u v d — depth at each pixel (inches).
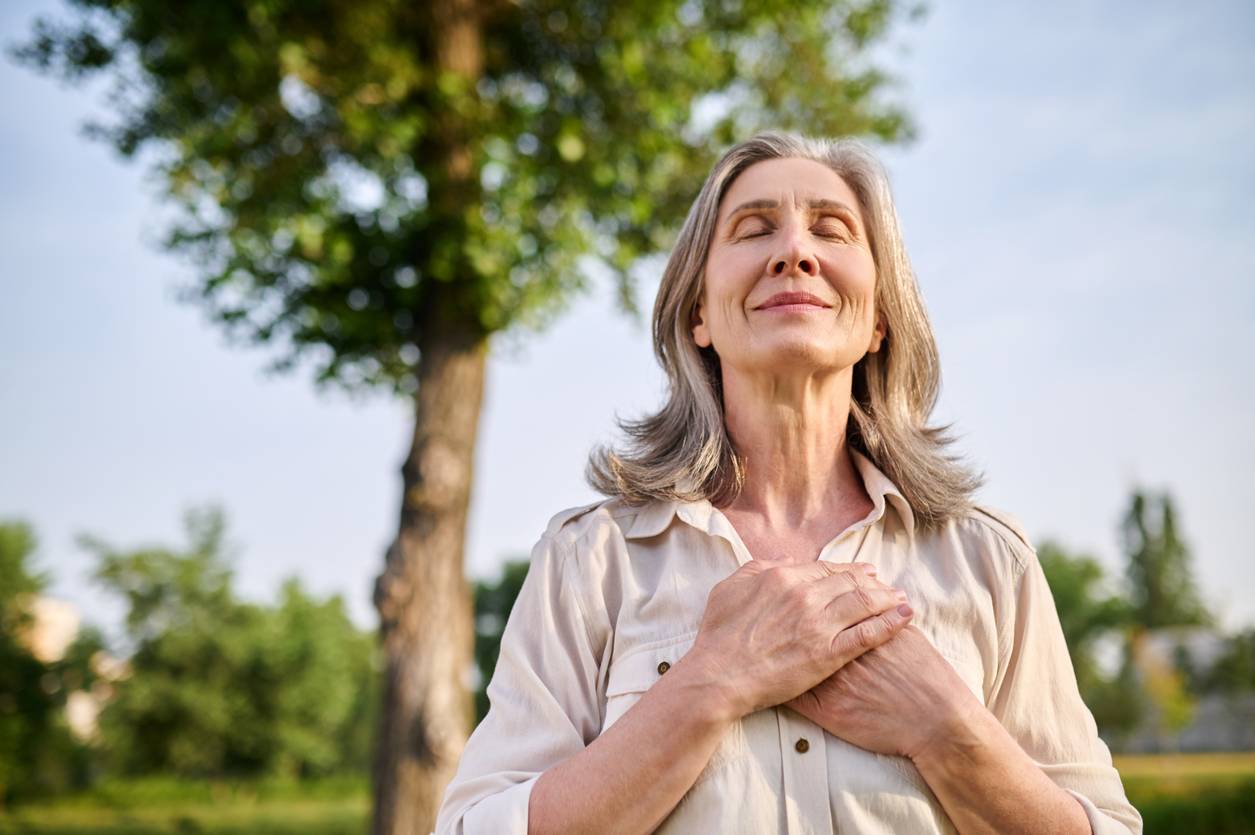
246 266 255.1
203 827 1251.8
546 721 51.0
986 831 46.1
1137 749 1851.6
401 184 253.6
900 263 58.7
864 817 45.6
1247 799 887.7
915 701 46.4
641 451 59.4
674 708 45.5
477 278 245.0
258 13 231.8
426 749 225.6
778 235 55.0
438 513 241.0
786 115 304.2
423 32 266.4
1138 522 2401.6
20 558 1561.3
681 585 52.2
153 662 1603.1
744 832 45.1
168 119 274.4
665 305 60.7
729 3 279.3
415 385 255.9
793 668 46.5
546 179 266.4
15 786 1534.2
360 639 2097.7
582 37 278.4
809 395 55.5
